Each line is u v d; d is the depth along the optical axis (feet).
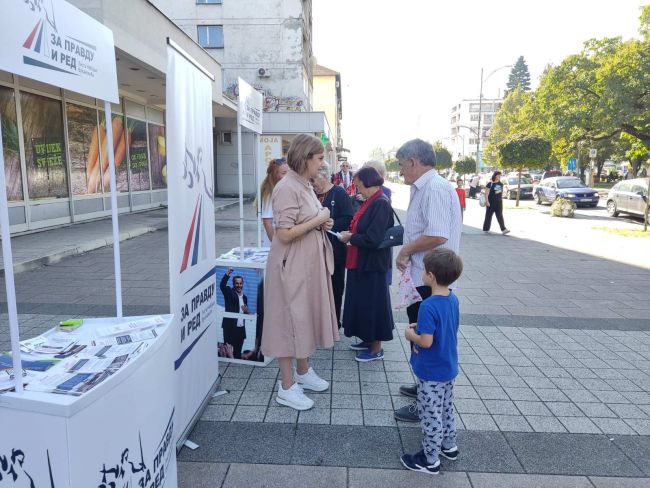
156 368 6.94
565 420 11.31
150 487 6.72
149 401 6.68
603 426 11.06
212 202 11.72
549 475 9.28
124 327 7.70
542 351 15.65
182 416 9.89
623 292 23.80
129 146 53.06
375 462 9.60
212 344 11.97
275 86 89.81
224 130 84.17
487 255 34.19
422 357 9.14
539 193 82.64
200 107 10.64
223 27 88.89
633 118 69.72
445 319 9.00
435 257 9.07
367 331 14.08
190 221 10.11
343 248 16.21
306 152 10.63
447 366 9.04
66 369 6.17
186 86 9.68
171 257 9.15
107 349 6.86
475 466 9.53
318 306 11.29
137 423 6.34
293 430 10.71
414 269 11.06
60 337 7.39
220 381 13.01
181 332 9.71
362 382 13.19
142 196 56.49
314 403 11.95
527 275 27.68
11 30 5.35
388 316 14.15
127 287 22.90
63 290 22.26
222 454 9.78
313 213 10.91
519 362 14.73
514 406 11.96
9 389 5.57
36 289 22.40
